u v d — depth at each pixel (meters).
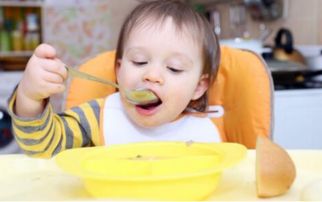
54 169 0.65
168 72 0.83
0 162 0.69
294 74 1.69
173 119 0.91
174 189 0.45
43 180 0.59
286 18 2.07
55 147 0.75
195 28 0.88
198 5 2.85
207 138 0.95
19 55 3.25
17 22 3.32
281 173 0.50
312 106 1.56
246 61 1.00
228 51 1.04
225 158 0.50
